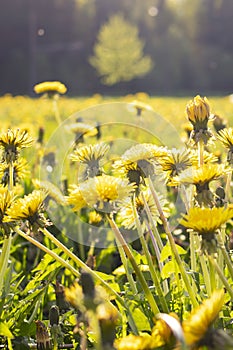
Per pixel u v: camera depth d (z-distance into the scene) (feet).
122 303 1.87
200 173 1.83
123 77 43.55
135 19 59.31
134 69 43.42
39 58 53.42
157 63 55.31
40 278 2.17
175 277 2.02
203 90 55.21
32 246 2.94
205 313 1.43
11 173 2.03
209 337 1.42
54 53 54.90
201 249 1.68
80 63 54.34
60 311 2.19
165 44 55.77
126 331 1.98
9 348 1.95
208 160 2.04
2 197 1.90
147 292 1.86
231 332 1.82
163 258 2.03
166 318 1.42
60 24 56.59
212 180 1.83
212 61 56.44
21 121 10.71
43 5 55.72
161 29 59.77
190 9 60.34
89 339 1.95
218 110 11.93
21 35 53.98
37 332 1.85
